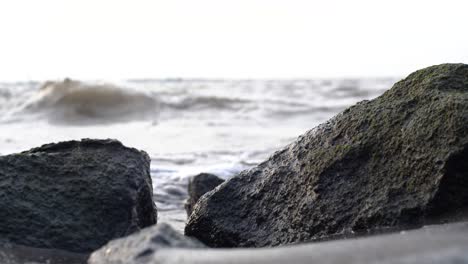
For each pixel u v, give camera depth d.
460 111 3.37
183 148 7.55
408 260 2.67
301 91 17.47
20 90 16.97
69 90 12.52
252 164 6.02
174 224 4.32
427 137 3.39
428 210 3.33
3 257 3.40
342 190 3.47
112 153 3.73
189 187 4.77
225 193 3.65
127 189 3.65
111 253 2.99
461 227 3.20
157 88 17.59
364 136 3.51
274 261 2.77
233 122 10.88
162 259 2.87
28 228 3.56
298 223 3.50
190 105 12.98
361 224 3.40
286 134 8.88
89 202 3.62
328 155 3.53
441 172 3.33
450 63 3.59
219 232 3.60
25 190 3.61
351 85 20.50
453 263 2.63
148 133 9.45
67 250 3.54
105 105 12.30
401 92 3.56
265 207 3.58
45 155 3.69
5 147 7.70
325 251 2.80
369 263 2.69
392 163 3.43
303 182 3.54
